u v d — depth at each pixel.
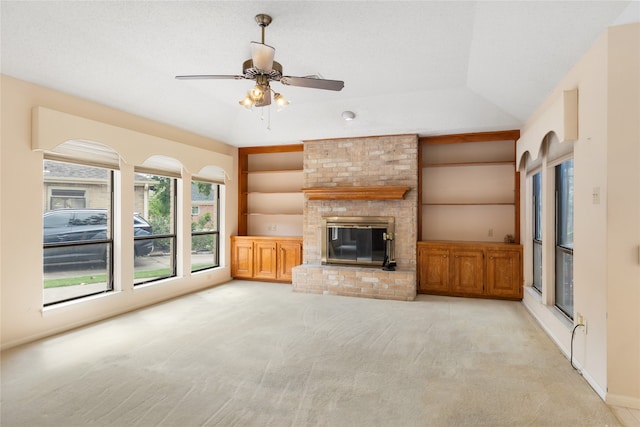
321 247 6.08
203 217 6.35
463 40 3.35
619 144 2.38
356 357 3.18
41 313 3.62
